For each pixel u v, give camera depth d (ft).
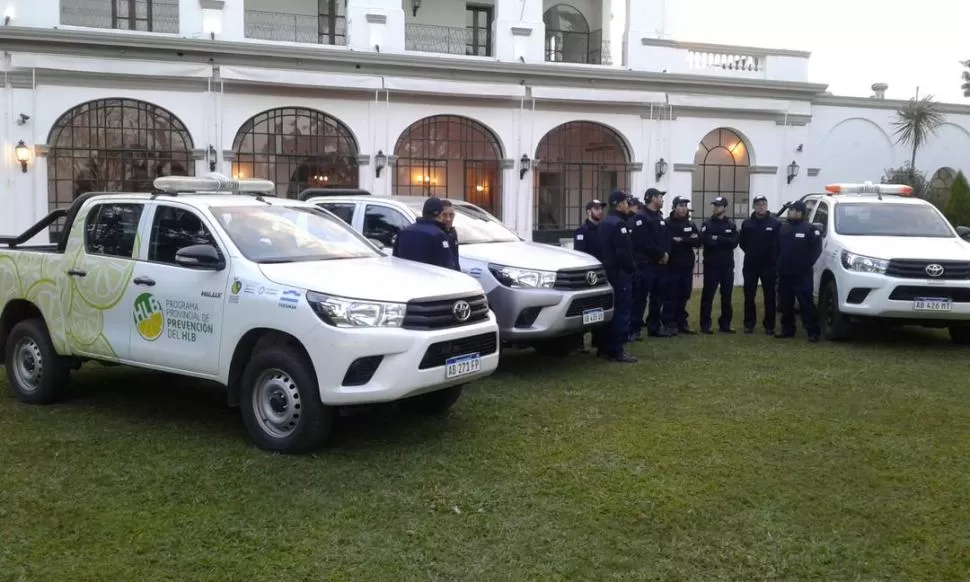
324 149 60.59
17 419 20.93
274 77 56.59
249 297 18.06
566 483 16.49
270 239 19.65
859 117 73.46
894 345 32.48
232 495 15.75
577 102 65.77
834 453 18.39
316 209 22.34
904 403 22.81
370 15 60.59
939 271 30.53
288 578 12.55
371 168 61.21
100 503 15.33
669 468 17.35
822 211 37.27
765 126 71.20
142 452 18.28
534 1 65.31
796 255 32.96
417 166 63.77
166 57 55.26
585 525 14.51
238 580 12.48
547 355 29.45
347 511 15.03
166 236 20.04
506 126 64.49
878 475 17.01
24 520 14.55
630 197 33.58
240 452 18.28
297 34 64.49
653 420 20.97
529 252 27.20
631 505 15.37
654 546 13.73
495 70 62.90
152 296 19.69
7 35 51.47
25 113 52.60
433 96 62.18
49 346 22.04
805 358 29.43
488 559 13.23
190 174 57.00
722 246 35.19
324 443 18.53
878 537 14.08
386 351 17.12
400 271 19.29
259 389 18.38
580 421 20.89
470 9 70.79
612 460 17.85
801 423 20.72
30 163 52.90
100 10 58.44
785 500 15.66
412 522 14.60
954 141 75.77
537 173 66.95
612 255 28.25
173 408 22.09
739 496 15.81
